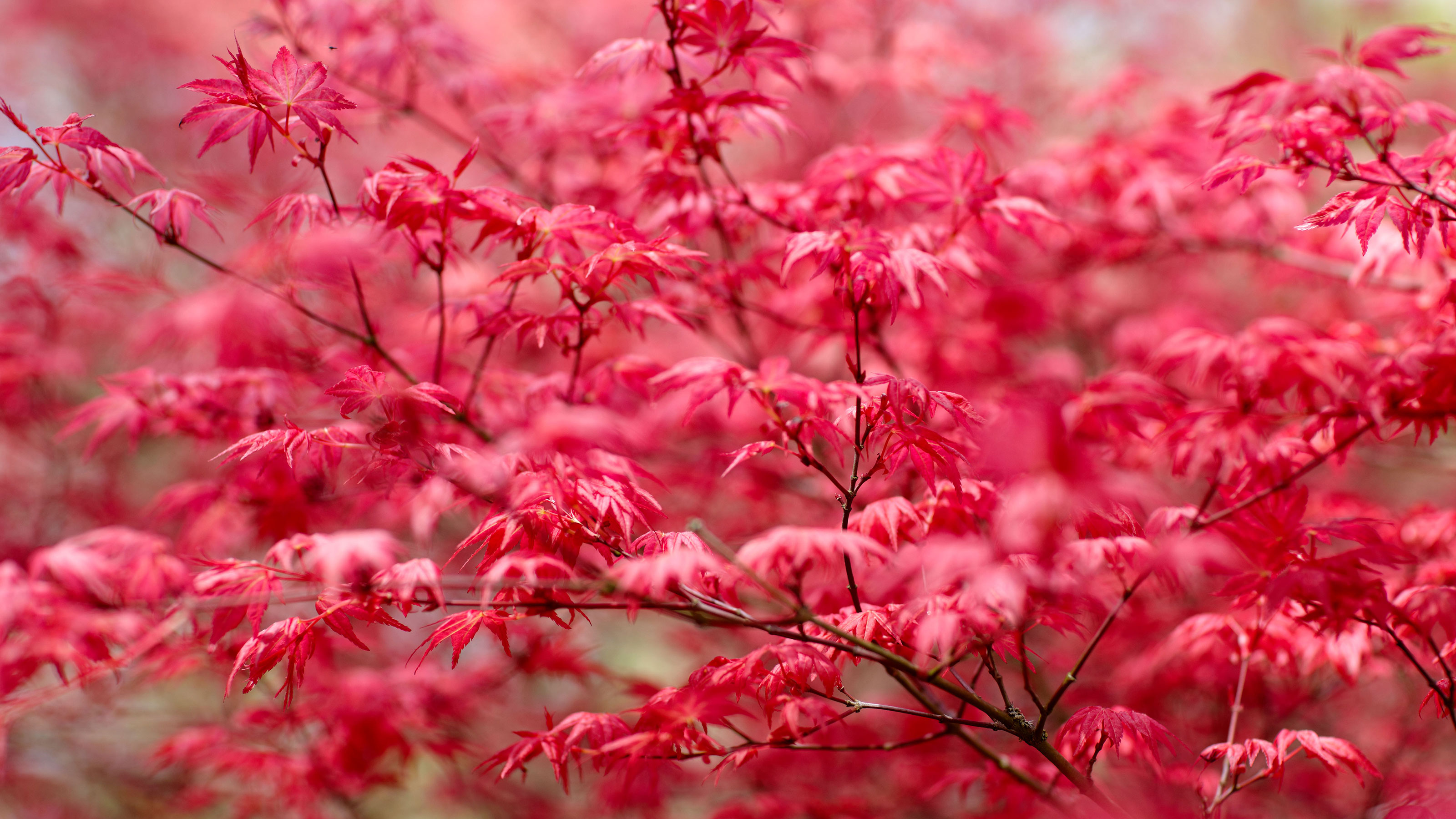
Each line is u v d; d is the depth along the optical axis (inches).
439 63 220.7
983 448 87.2
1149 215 202.8
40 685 197.8
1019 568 97.2
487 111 198.4
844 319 166.1
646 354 245.3
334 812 221.1
